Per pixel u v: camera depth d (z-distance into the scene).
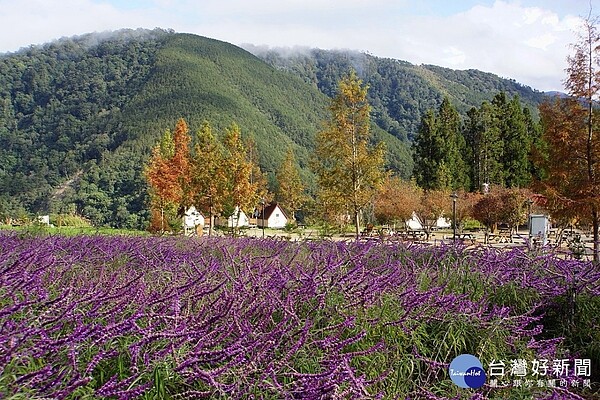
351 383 3.38
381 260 7.89
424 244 9.33
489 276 6.83
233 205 31.66
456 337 5.04
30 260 4.73
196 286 4.55
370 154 27.89
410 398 4.08
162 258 7.32
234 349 3.29
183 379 3.21
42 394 2.60
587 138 15.12
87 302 3.67
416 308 5.14
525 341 5.59
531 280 6.78
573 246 8.37
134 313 3.56
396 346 4.50
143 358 3.21
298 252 8.33
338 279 5.00
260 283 4.73
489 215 37.81
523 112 62.97
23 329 2.92
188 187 32.88
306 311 4.61
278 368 3.47
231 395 3.15
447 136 58.16
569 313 6.44
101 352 3.10
